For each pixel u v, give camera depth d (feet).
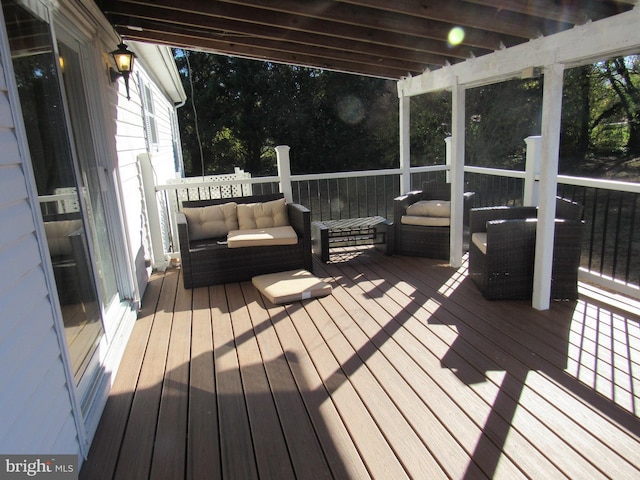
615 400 7.28
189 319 11.37
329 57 15.56
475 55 12.84
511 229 11.19
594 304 11.20
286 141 58.08
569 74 41.11
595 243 15.17
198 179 27.53
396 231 16.39
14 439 4.44
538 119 44.09
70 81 9.29
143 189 15.69
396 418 6.99
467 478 5.73
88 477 5.98
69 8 8.74
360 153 58.44
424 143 51.98
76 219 8.18
